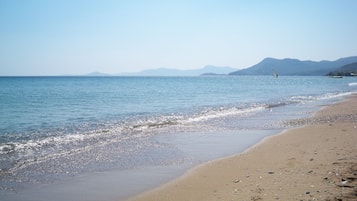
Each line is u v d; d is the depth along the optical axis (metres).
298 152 11.88
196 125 20.89
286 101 39.72
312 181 7.78
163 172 10.21
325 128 17.88
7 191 8.48
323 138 14.59
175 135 17.23
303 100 41.09
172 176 9.75
